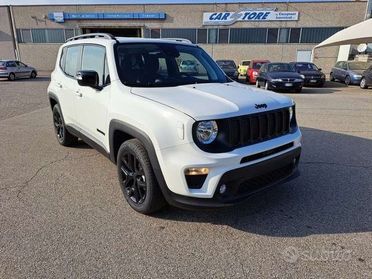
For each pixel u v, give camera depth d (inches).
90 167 182.1
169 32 1197.7
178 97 118.1
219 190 105.3
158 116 109.5
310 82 683.4
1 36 1254.9
